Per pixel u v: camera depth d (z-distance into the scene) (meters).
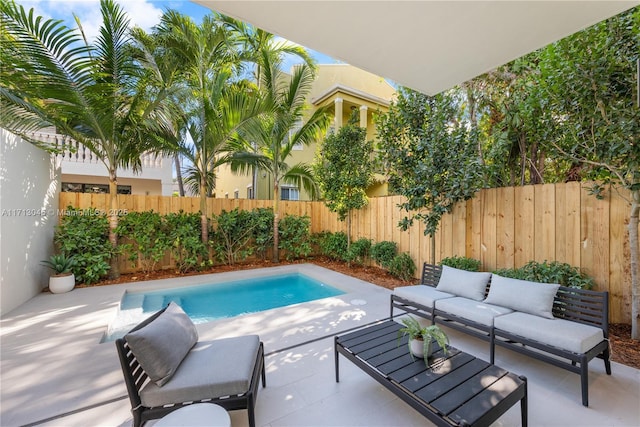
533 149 4.78
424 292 3.76
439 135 4.70
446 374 1.96
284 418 2.06
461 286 3.59
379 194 10.28
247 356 2.11
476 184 4.46
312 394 2.33
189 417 1.63
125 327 3.99
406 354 2.24
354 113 7.30
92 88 4.72
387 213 6.71
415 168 4.96
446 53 2.54
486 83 5.05
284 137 7.88
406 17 2.05
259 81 8.65
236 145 7.13
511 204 4.29
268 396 2.30
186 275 6.52
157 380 1.81
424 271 4.39
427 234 5.20
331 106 10.95
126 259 6.52
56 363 2.75
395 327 2.77
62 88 4.62
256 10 1.98
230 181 14.89
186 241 6.52
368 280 6.12
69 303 4.45
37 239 4.97
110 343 3.18
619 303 3.29
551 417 2.04
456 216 5.10
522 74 4.50
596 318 2.64
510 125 4.62
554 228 3.81
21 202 4.47
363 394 2.32
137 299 5.15
